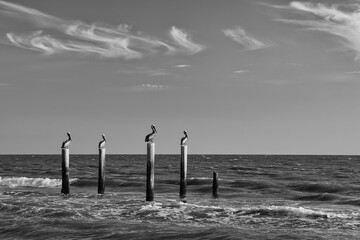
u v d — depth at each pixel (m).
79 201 29.98
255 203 31.09
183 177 31.17
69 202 29.20
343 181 55.59
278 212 23.66
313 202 31.97
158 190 41.22
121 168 92.69
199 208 25.31
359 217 22.48
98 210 25.42
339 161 161.88
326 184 43.66
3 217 23.91
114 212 24.73
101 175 33.12
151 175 27.27
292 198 34.72
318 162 148.88
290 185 44.72
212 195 35.69
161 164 118.88
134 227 20.70
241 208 25.22
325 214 23.03
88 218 23.20
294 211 23.72
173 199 32.44
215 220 22.44
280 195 36.78
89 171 76.69
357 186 42.72
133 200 29.88
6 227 21.44
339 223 21.16
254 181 47.34
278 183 46.25
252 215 23.38
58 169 81.50
